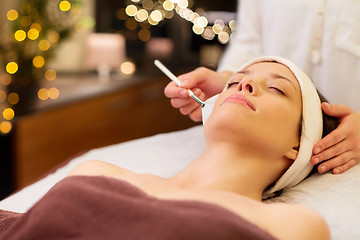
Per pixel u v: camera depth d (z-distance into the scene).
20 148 2.34
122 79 3.21
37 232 0.86
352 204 1.07
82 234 0.84
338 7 1.46
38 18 2.75
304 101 1.12
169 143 1.49
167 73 1.33
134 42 3.89
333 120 1.18
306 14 1.53
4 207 1.20
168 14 3.81
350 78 1.50
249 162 1.06
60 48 3.11
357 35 1.46
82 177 0.96
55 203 0.88
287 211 0.88
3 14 2.90
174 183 1.03
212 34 3.82
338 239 1.00
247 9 1.72
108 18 3.78
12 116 2.32
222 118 1.04
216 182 1.03
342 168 1.17
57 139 2.57
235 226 0.81
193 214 0.82
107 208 0.85
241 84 1.11
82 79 3.16
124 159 1.38
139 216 0.83
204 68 1.37
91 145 2.87
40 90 2.73
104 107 2.92
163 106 3.60
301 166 1.10
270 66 1.17
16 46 2.72
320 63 1.54
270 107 1.06
